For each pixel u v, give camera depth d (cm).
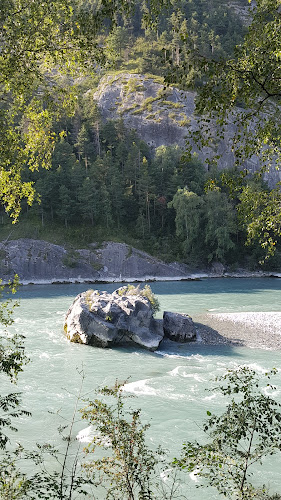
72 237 9888
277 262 10125
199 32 16625
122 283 8862
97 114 12394
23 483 720
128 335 3297
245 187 1000
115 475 731
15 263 8869
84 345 3222
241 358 2947
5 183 1141
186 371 2570
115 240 9962
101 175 10706
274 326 3922
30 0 930
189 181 11412
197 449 721
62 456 1469
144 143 12412
